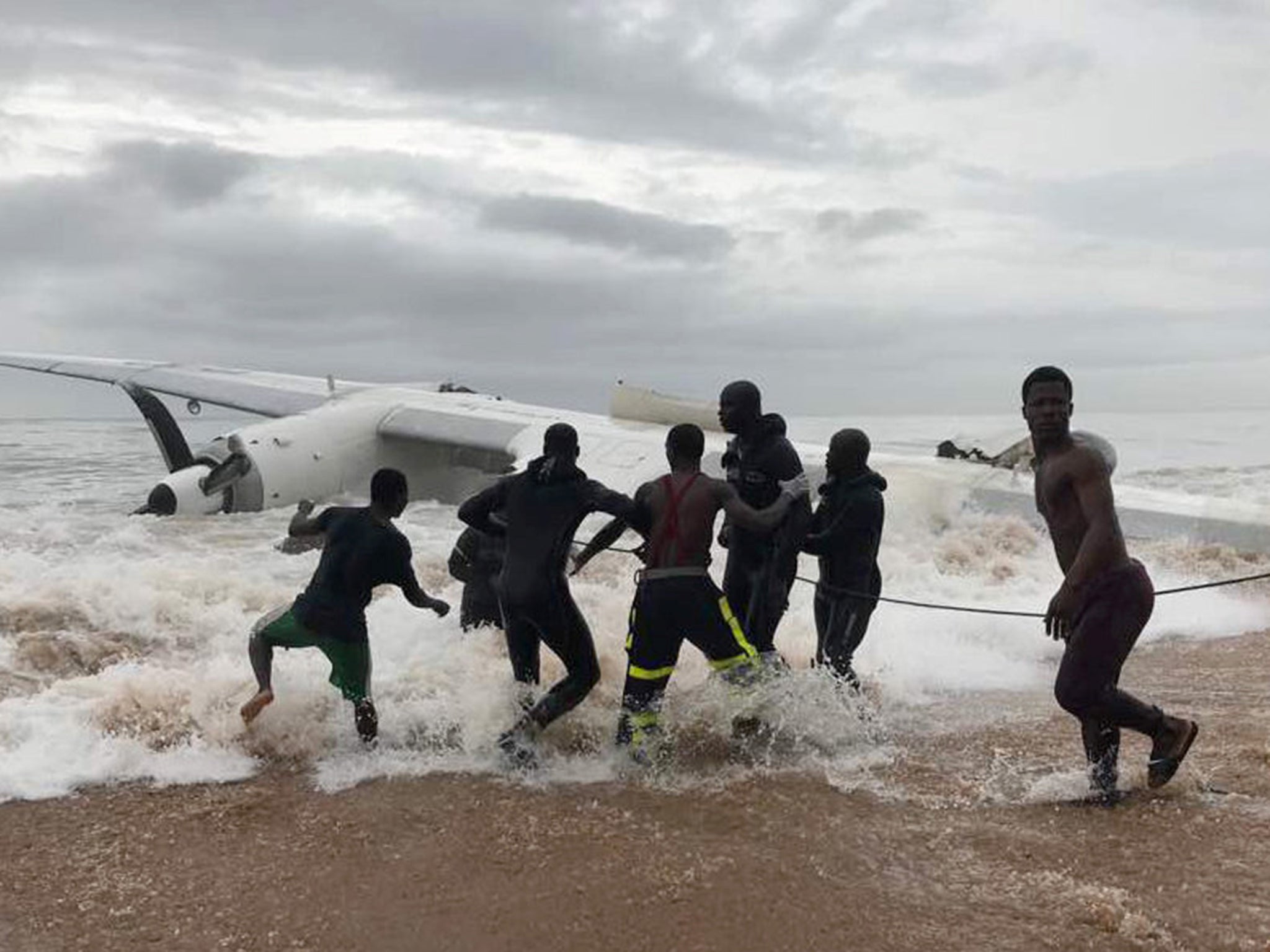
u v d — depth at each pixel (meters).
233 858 4.00
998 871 3.83
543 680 6.18
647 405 14.62
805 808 4.43
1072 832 4.16
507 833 4.20
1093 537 4.36
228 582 8.30
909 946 3.33
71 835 4.18
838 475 5.75
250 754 5.05
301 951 3.37
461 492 15.38
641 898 3.67
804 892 3.70
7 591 7.65
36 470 20.53
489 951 3.36
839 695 5.48
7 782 4.60
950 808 4.43
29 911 3.60
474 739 5.20
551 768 4.91
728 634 5.14
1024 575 9.73
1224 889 3.64
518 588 4.97
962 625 7.68
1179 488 17.42
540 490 5.12
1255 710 5.75
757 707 5.23
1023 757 5.06
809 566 9.85
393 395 15.69
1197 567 9.93
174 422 15.20
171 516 12.76
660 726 5.25
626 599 8.18
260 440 13.33
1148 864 3.85
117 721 5.23
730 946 3.36
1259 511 11.34
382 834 4.20
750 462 5.69
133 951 3.36
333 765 4.93
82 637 6.95
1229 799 4.46
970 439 13.23
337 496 14.12
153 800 4.52
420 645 6.71
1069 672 4.41
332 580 5.04
